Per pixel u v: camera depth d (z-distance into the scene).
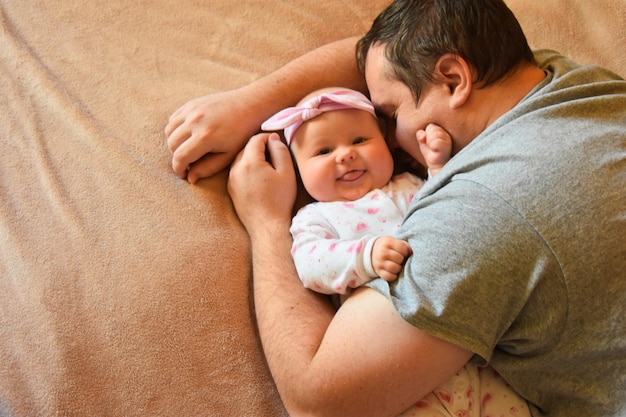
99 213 1.10
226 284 1.05
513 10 1.34
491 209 0.79
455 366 0.83
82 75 1.28
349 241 0.93
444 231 0.81
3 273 1.04
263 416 0.97
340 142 1.06
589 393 0.84
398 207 1.05
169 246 1.06
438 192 0.86
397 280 0.85
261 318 0.99
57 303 1.00
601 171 0.80
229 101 1.17
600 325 0.79
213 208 1.12
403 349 0.82
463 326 0.79
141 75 1.29
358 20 1.40
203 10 1.38
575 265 0.77
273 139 1.14
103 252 1.05
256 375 0.99
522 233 0.78
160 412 0.95
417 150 1.03
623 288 0.78
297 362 0.89
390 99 1.02
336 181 1.06
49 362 0.96
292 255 1.03
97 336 0.98
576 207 0.78
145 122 1.22
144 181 1.14
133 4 1.38
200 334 1.00
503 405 0.92
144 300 1.01
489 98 0.93
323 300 1.01
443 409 0.90
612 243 0.78
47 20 1.35
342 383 0.84
